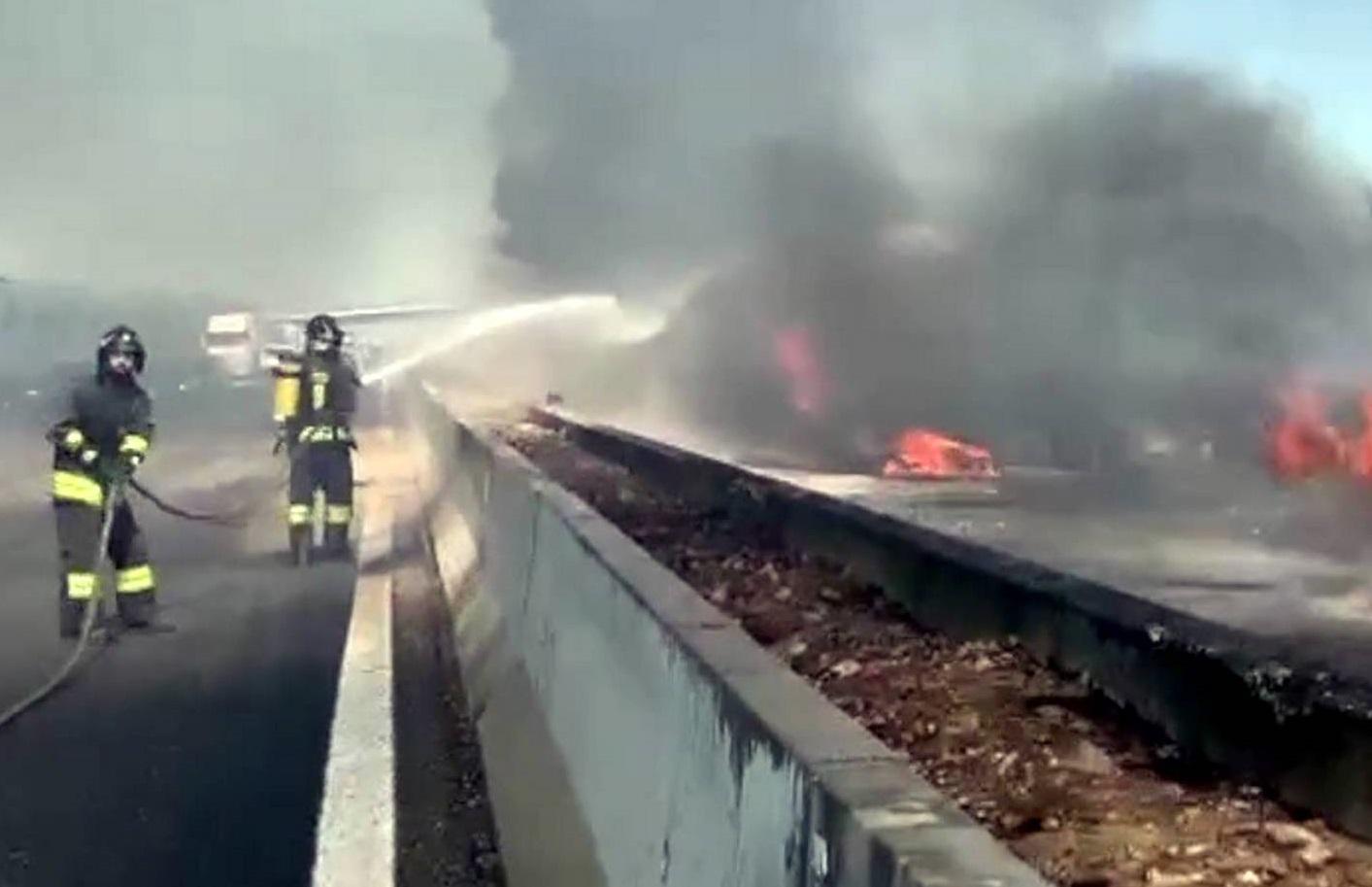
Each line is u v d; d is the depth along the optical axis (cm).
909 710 470
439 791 653
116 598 1120
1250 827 337
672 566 853
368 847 567
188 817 600
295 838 576
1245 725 375
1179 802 359
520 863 542
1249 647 397
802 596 743
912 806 245
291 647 964
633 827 412
